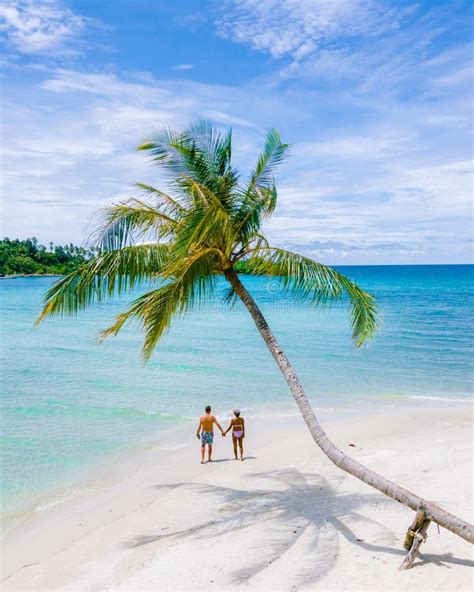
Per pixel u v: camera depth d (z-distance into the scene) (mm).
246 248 9117
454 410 18469
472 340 36094
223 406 20453
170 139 8844
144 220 8703
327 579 7254
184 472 13344
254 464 13656
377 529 8859
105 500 11719
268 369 27453
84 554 8945
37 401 20922
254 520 9781
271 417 18781
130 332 42844
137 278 8719
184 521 10117
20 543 9797
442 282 125188
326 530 9008
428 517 7246
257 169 9148
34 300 74688
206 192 8336
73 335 41312
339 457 8008
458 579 6879
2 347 35000
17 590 7840
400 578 7051
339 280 8766
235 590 7191
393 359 29703
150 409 19828
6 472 13547
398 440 14883
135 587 7531
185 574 7809
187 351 33438
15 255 151750
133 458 14602
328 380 24797
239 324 49531
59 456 14758
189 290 8656
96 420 18375
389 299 73562
